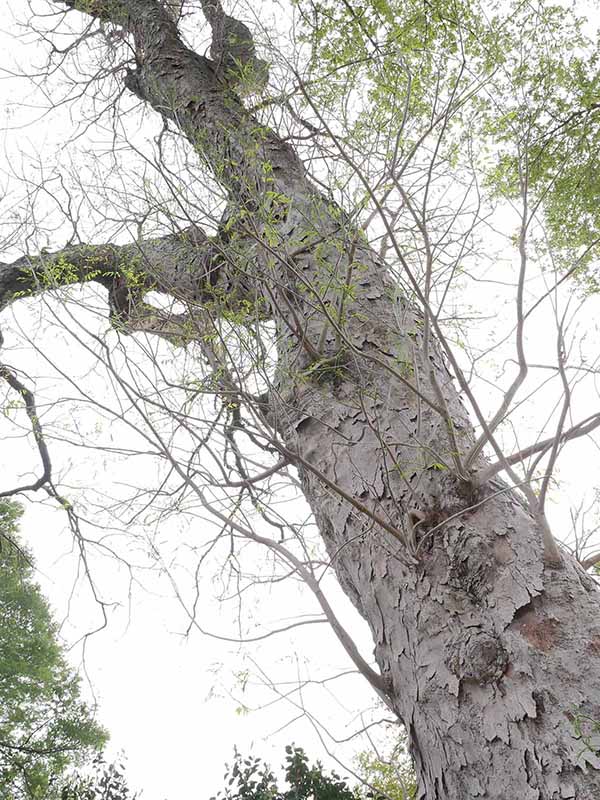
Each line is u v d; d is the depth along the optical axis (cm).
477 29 367
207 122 447
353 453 278
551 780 189
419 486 253
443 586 233
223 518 264
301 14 345
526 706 202
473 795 203
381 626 248
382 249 302
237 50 490
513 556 231
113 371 237
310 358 305
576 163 512
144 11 547
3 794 827
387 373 293
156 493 364
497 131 366
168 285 310
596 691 199
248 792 416
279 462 325
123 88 540
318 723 290
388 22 390
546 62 383
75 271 388
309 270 325
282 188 369
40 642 1100
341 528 274
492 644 216
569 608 217
